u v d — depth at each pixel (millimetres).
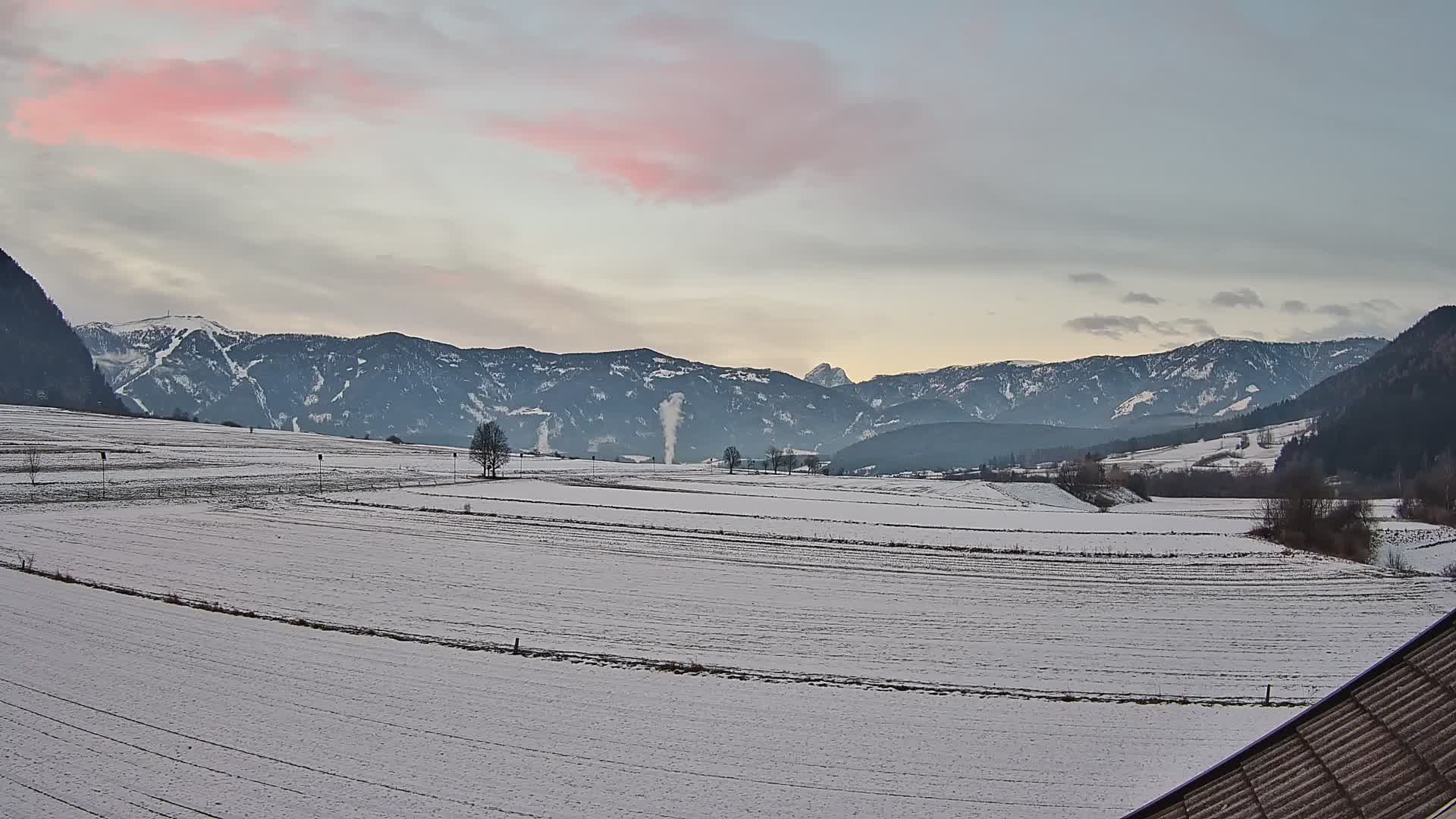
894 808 26703
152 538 69812
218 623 44906
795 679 38688
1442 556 78000
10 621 43938
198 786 26766
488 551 69250
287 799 26094
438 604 51562
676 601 53812
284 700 34219
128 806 25375
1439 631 16891
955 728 33250
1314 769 16297
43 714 32250
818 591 57719
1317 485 90188
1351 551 77938
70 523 75625
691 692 36469
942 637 46969
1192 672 41500
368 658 39781
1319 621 51500
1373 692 16906
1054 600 56156
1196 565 68562
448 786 27312
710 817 25953
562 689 36375
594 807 26281
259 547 68062
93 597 49375
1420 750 15062
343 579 57844
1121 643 46344
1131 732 33188
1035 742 31969
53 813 24859
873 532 84750
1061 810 26766
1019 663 42500
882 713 34656
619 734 31766
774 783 28234
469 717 33031
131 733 30734
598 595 55219
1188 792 17891
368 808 25703
